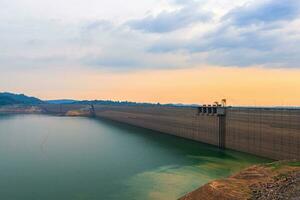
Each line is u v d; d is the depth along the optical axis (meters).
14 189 65.12
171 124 167.25
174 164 85.88
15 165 88.00
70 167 84.75
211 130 124.31
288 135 81.62
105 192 61.78
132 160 93.25
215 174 73.31
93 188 64.62
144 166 84.25
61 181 70.56
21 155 103.88
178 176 72.31
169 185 65.25
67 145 127.62
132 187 64.50
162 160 92.19
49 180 71.62
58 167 84.94
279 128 85.06
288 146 81.75
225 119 114.25
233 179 54.47
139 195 59.28
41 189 64.88
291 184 46.19
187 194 53.91
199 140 135.38
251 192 47.06
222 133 116.31
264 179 52.34
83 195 60.38
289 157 81.38
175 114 161.88
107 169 81.56
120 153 106.69
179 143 131.62
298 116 78.25
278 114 85.75
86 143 133.88
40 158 98.31
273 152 87.94
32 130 192.62
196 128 138.00
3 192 63.16
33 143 133.62
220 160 89.94
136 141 139.75
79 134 170.88
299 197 40.09
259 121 94.12
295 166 58.91
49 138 152.12
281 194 42.88
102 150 113.94
